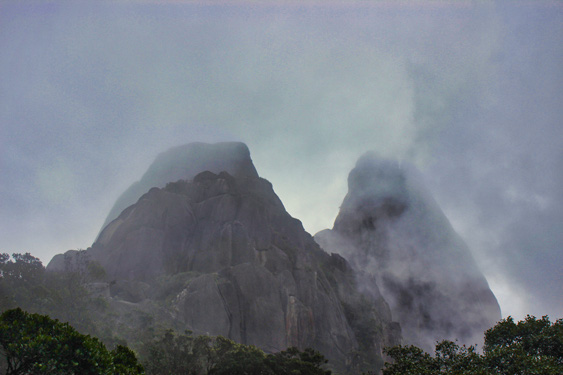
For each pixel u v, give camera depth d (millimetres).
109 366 32406
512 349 46312
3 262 91312
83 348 31859
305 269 133750
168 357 69375
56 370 31344
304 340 114500
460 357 49469
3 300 72500
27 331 32312
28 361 31719
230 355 68625
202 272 122188
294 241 151125
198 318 102500
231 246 129250
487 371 44062
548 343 48406
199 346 71938
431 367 49969
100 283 102750
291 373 66938
